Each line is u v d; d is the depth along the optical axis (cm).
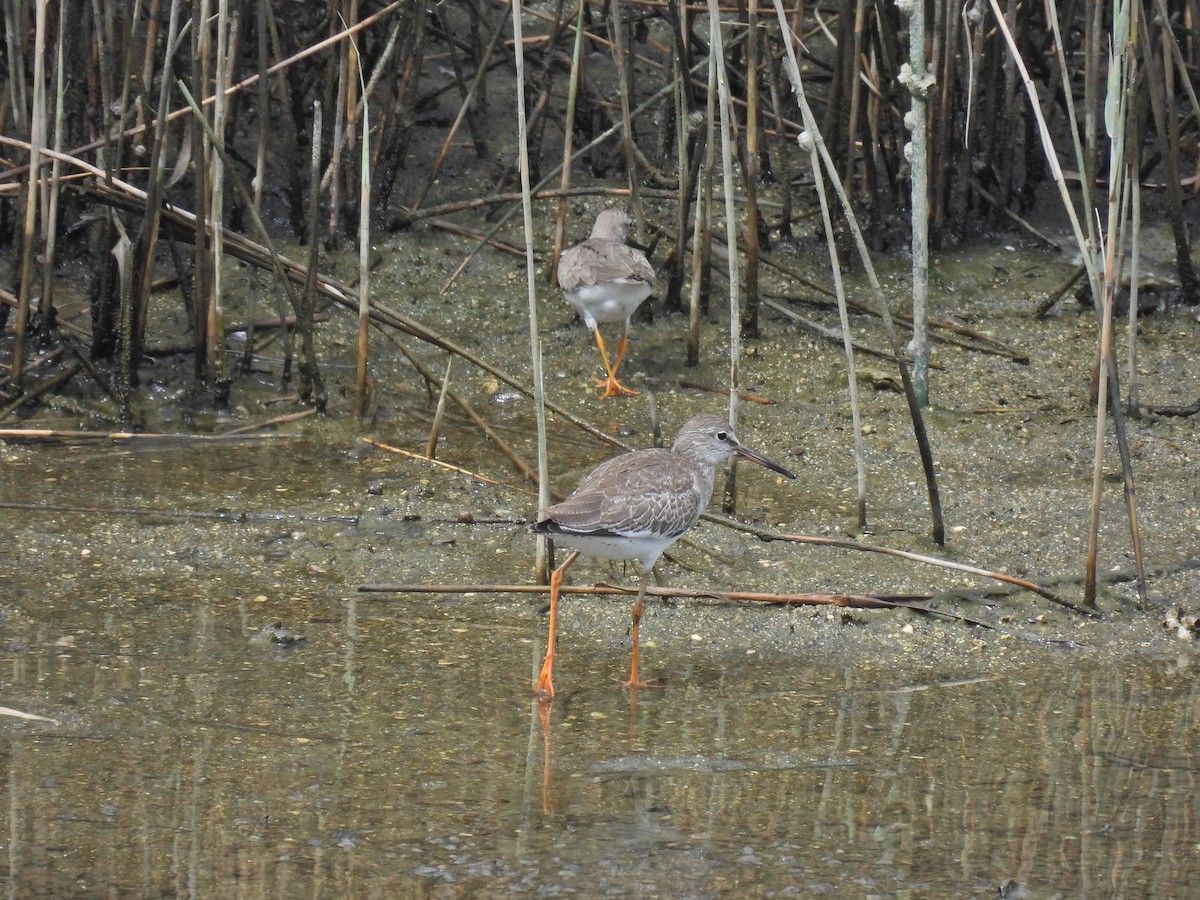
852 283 1697
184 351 1489
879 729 908
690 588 1119
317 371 1428
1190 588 1138
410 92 1666
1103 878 736
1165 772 857
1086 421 1455
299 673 955
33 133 1350
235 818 767
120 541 1164
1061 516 1261
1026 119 1764
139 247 1405
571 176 1839
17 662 949
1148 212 1789
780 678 988
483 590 1087
